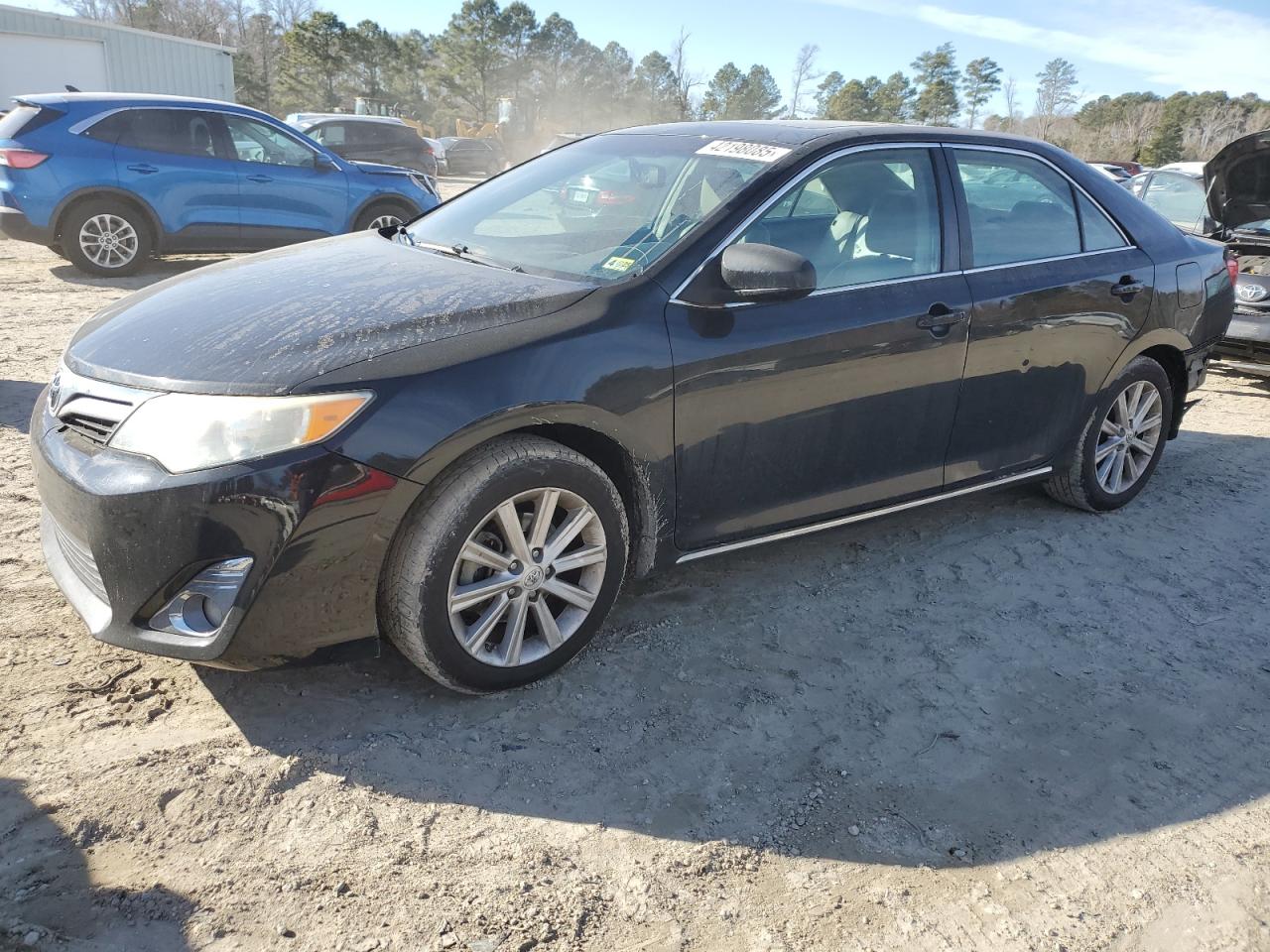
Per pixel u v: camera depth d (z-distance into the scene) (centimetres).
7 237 874
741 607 348
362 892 210
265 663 247
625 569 303
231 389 239
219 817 228
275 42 7775
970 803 254
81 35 2856
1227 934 217
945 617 352
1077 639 343
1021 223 388
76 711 261
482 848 226
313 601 243
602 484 281
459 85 8262
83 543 245
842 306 323
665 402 287
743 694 295
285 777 242
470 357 256
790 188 322
